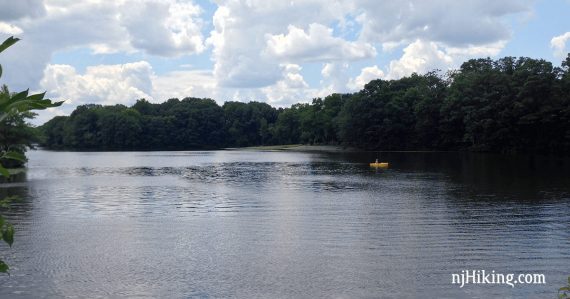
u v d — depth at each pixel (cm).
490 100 8919
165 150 16438
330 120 13412
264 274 1451
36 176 4997
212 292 1308
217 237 1933
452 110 9794
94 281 1400
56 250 1744
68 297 1275
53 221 2303
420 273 1439
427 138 10750
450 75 11425
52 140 17000
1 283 1379
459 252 1658
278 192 3397
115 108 18962
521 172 4744
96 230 2088
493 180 4000
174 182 4247
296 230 2047
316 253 1673
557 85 7994
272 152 12212
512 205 2627
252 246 1781
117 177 4844
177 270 1499
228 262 1579
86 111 16738
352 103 11500
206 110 17762
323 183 3994
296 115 15988
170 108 18850
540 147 8375
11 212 2575
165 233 2016
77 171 5772
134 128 15950
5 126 5072
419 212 2447
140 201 2989
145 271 1489
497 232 1950
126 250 1739
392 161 6988
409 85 11906
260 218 2342
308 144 14912
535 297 1243
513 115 8331
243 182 4188
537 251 1661
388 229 2039
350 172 5138
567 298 748
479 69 10756
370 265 1523
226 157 9638
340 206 2684
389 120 10956
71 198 3152
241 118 18138
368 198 3003
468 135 9325
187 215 2453
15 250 1741
